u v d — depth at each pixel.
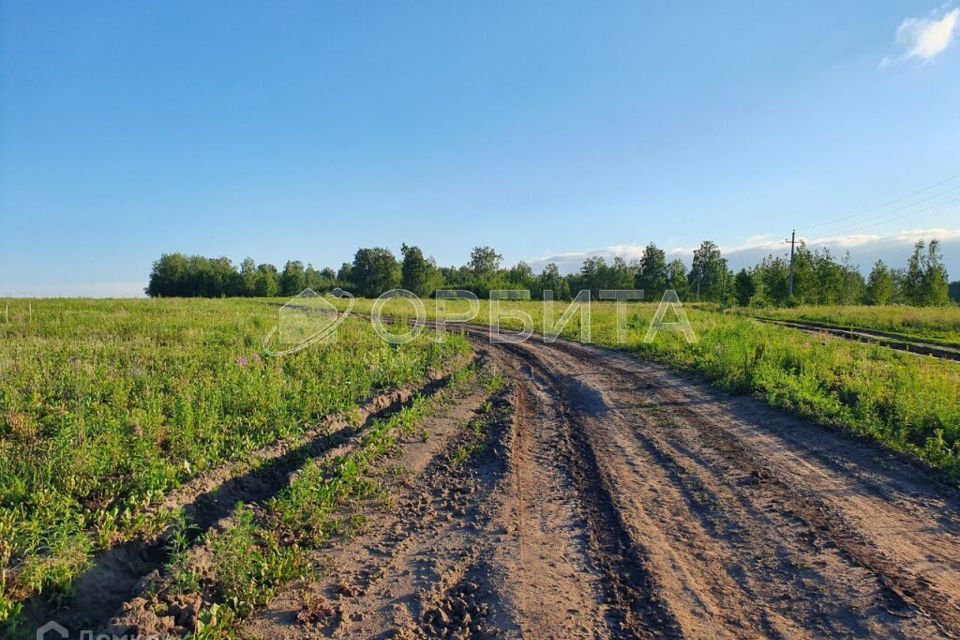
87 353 12.54
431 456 8.23
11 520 4.75
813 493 6.72
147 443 6.81
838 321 32.66
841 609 4.34
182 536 4.78
